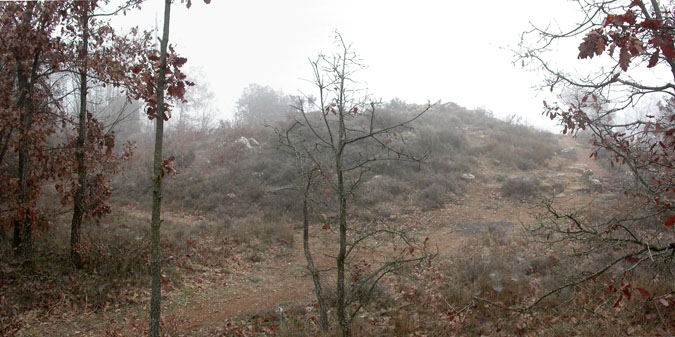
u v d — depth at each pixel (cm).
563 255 816
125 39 909
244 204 1639
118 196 1800
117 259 926
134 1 849
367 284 784
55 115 924
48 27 848
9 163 1052
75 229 902
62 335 692
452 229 1298
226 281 963
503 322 609
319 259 1098
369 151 1781
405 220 1388
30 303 763
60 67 884
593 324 541
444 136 2186
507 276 754
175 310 809
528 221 1284
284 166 1880
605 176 1678
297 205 1556
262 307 820
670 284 563
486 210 1472
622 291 376
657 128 479
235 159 2147
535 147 2148
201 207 1647
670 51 300
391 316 697
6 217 848
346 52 550
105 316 763
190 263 1015
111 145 940
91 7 860
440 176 1739
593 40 328
